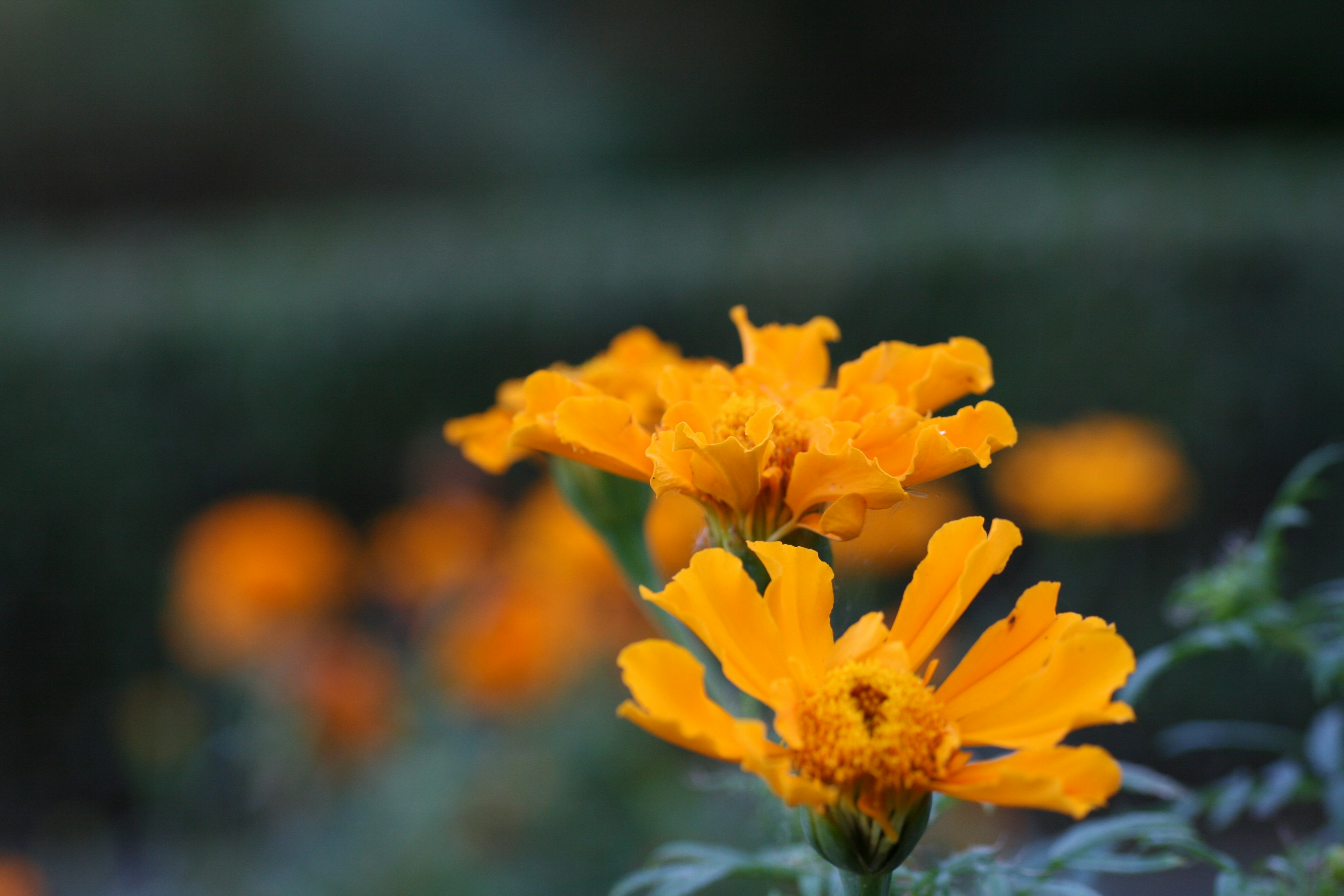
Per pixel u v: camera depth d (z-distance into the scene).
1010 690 0.75
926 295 5.32
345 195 15.12
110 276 7.25
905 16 13.19
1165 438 5.00
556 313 6.02
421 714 3.45
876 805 0.75
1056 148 8.14
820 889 0.97
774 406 0.86
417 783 3.30
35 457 6.07
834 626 0.93
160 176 14.66
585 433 0.91
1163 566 4.77
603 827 3.36
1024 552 4.63
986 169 7.02
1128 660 0.71
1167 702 4.55
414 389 6.20
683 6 14.23
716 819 3.38
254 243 8.16
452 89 15.26
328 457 6.27
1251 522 4.88
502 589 3.16
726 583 0.79
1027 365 5.19
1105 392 5.09
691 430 0.88
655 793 3.43
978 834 2.52
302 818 3.43
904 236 5.50
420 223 8.38
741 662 0.77
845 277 5.42
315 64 14.97
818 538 0.91
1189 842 0.93
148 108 14.46
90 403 6.12
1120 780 0.66
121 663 6.12
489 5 15.03
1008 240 5.23
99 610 6.12
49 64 14.13
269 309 6.26
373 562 4.50
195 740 4.49
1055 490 3.67
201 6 14.57
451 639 3.20
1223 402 4.93
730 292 5.69
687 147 14.44
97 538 6.11
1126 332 5.06
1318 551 4.77
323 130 15.07
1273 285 4.89
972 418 0.89
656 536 2.62
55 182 14.29
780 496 0.91
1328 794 1.18
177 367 6.20
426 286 6.28
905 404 0.97
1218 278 4.94
